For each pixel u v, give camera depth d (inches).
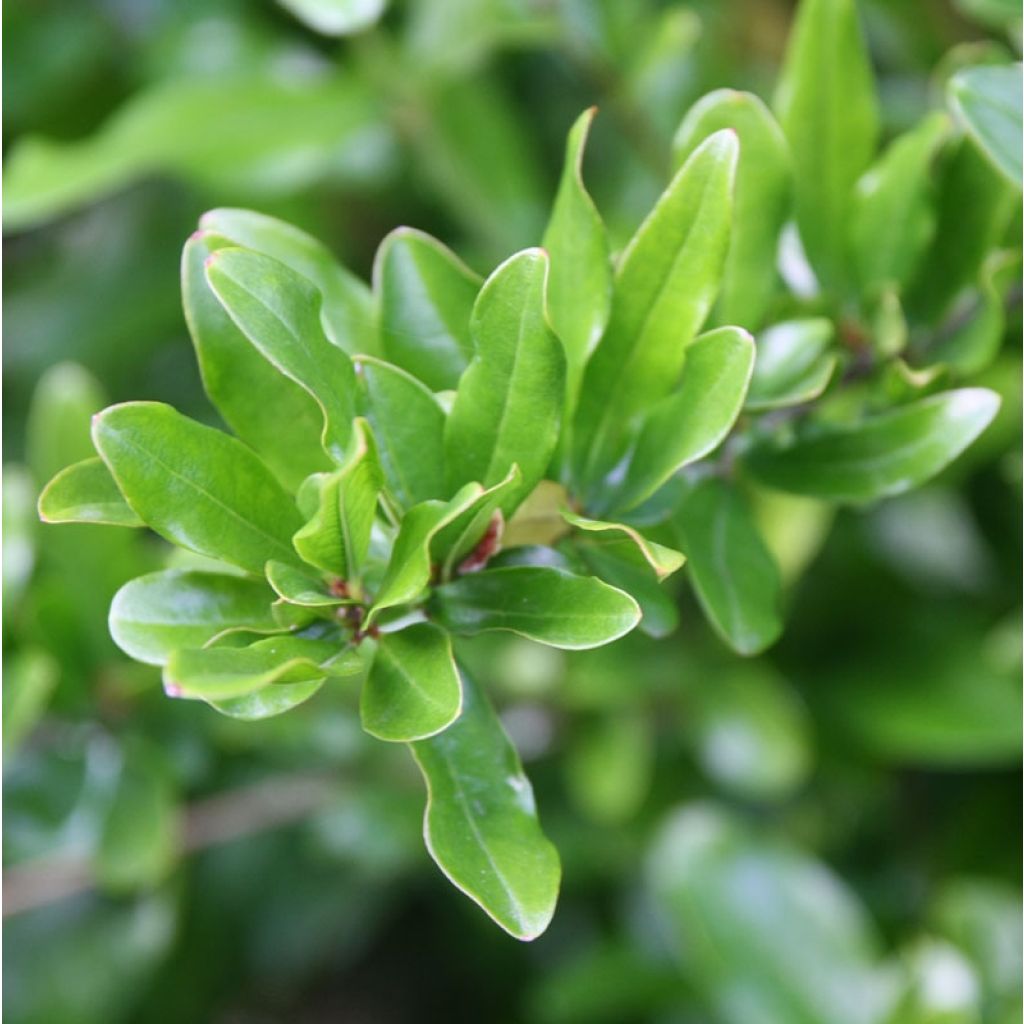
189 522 14.5
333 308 15.6
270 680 13.5
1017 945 21.2
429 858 23.5
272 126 22.6
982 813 23.3
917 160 16.9
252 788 22.4
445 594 15.0
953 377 17.0
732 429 16.4
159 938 22.5
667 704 22.7
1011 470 21.0
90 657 19.5
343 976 32.6
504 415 14.8
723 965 20.8
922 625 23.1
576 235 15.3
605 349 15.4
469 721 14.9
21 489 19.3
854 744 22.9
